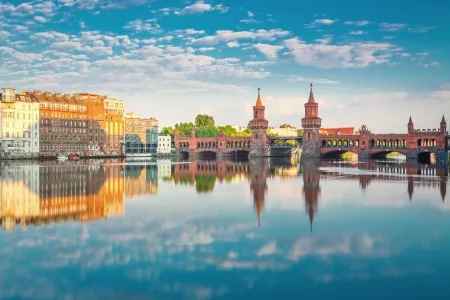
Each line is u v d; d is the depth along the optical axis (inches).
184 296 1173.7
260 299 1156.5
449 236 1770.4
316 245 1642.5
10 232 1823.3
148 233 1828.2
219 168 6378.0
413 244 1651.1
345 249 1590.8
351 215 2241.6
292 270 1368.1
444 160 7081.7
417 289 1216.2
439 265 1407.5
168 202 2709.2
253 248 1605.6
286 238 1747.0
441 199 2792.8
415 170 5634.8
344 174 4968.0
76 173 4945.9
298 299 1155.9
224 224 2015.3
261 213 2308.1
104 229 1894.7
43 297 1162.0
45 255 1503.4
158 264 1422.2
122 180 4158.5
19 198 2778.1
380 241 1696.6
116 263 1427.2
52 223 2011.6
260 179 4384.8
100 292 1197.7
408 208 2447.1
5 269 1362.0
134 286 1237.7
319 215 2241.6
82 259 1464.1
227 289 1219.9
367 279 1290.6
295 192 3208.7
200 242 1684.3
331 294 1186.6
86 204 2576.3
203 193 3179.1
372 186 3580.2
